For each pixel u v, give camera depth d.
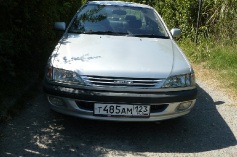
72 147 3.56
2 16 4.61
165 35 4.90
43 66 5.93
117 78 3.61
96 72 3.62
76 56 3.88
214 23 8.21
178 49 4.48
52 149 3.49
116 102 3.59
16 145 3.52
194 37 8.44
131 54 4.00
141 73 3.65
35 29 5.57
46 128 3.96
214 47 7.80
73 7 9.34
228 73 6.49
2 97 4.36
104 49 4.07
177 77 3.77
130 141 3.79
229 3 7.79
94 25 4.86
